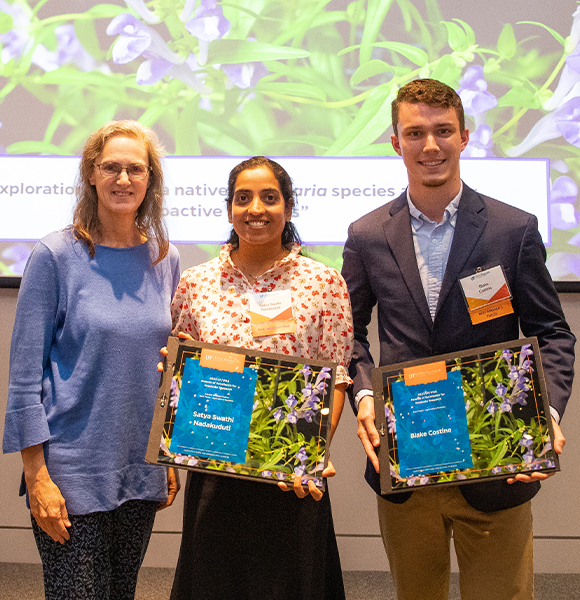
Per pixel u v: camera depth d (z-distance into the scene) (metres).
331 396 1.42
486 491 1.55
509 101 2.70
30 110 2.73
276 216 1.50
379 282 1.64
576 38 2.70
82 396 1.50
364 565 2.77
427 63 2.70
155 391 1.59
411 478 1.43
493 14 2.70
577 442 2.73
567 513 2.74
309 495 1.47
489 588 1.62
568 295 2.73
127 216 1.63
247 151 2.72
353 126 2.71
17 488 2.78
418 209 1.64
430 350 1.57
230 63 2.73
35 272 1.53
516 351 1.43
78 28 2.74
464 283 1.55
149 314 1.59
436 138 1.53
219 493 1.45
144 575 2.67
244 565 1.44
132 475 1.56
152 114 2.73
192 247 2.72
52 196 2.72
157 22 2.74
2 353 2.77
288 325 1.47
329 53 2.72
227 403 1.41
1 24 2.74
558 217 2.68
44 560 1.52
